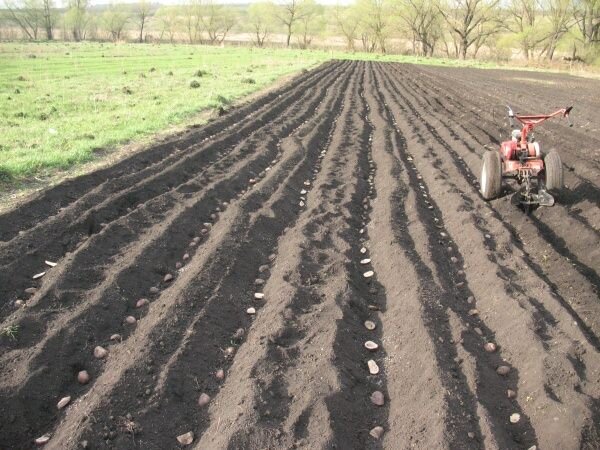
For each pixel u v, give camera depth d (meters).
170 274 3.64
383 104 10.87
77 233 4.18
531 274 3.46
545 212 4.61
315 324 3.00
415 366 2.66
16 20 51.72
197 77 14.75
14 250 3.77
